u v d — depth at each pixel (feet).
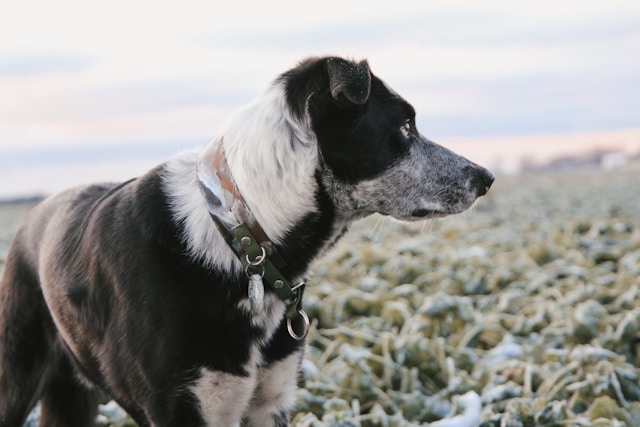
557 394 5.19
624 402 5.08
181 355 3.75
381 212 4.05
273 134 3.81
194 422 3.83
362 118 3.90
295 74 3.90
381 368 5.53
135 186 3.97
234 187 3.80
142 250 3.79
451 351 5.77
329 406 4.96
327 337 6.21
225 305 3.76
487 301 7.04
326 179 3.90
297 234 3.87
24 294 4.35
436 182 4.10
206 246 3.76
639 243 9.19
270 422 4.09
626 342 5.83
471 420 4.79
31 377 4.36
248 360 3.84
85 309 3.97
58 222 4.29
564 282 7.23
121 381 3.90
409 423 4.85
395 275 7.70
